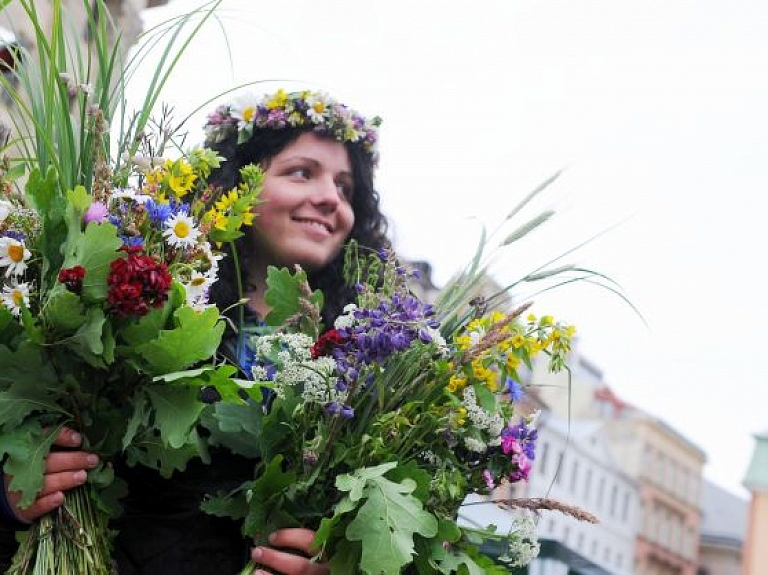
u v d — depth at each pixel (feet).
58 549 6.50
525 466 7.19
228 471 6.97
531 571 13.46
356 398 6.76
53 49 7.04
